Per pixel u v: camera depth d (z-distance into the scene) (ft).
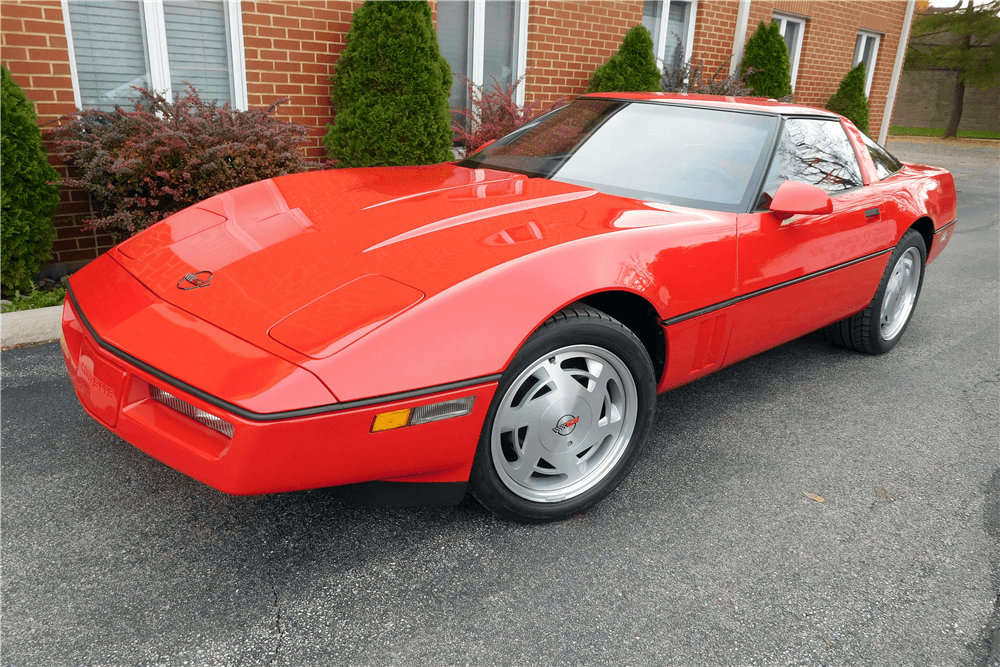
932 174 13.51
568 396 6.86
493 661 5.49
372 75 17.89
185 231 7.66
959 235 26.61
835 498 8.16
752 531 7.41
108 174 13.87
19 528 6.79
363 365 5.46
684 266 7.57
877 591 6.57
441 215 7.51
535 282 6.31
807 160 9.96
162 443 5.65
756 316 8.79
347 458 5.58
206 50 17.22
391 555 6.70
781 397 10.98
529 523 7.23
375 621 5.84
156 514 7.14
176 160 13.62
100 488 7.52
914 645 5.91
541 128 10.88
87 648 5.38
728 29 30.55
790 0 32.48
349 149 18.44
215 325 5.82
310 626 5.75
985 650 5.89
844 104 36.52
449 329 5.81
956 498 8.27
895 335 13.00
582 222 7.47
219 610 5.87
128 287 6.68
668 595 6.36
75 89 15.14
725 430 9.77
